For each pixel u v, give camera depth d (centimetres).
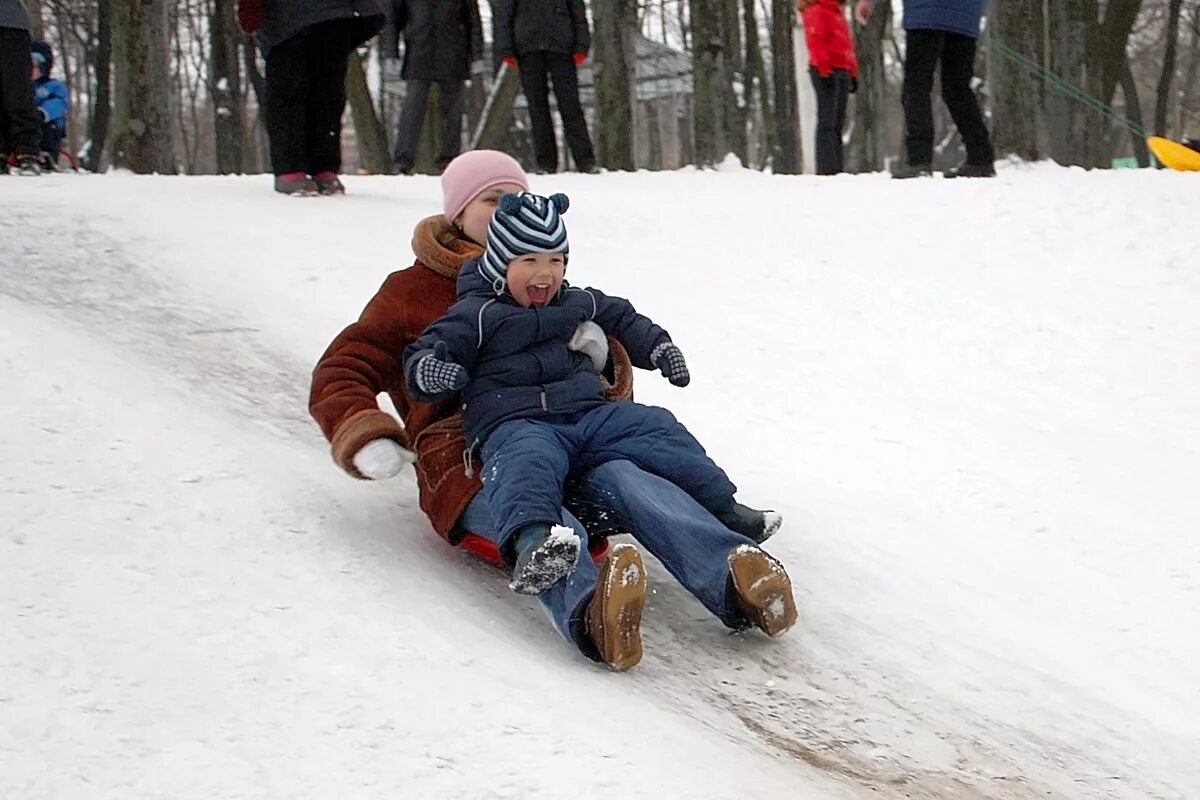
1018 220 1345
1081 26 3081
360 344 665
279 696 457
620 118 2605
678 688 559
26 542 545
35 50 2183
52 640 473
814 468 822
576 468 639
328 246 1173
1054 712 584
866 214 1380
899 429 887
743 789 454
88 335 881
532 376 641
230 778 405
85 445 650
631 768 444
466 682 488
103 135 3694
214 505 614
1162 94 4931
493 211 709
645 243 1271
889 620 651
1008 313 1113
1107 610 676
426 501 645
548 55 1791
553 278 650
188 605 514
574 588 562
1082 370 1009
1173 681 616
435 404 655
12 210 1148
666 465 629
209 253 1112
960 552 727
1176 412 941
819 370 984
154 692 450
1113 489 812
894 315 1105
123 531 570
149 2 2195
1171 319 1101
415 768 423
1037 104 2634
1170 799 530
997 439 879
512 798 414
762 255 1248
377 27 1379
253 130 5675
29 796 386
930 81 1666
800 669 595
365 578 573
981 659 622
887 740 543
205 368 866
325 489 679
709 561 598
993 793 514
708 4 2912
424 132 3475
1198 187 1436
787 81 4309
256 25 1343
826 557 707
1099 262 1231
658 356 673
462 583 614
